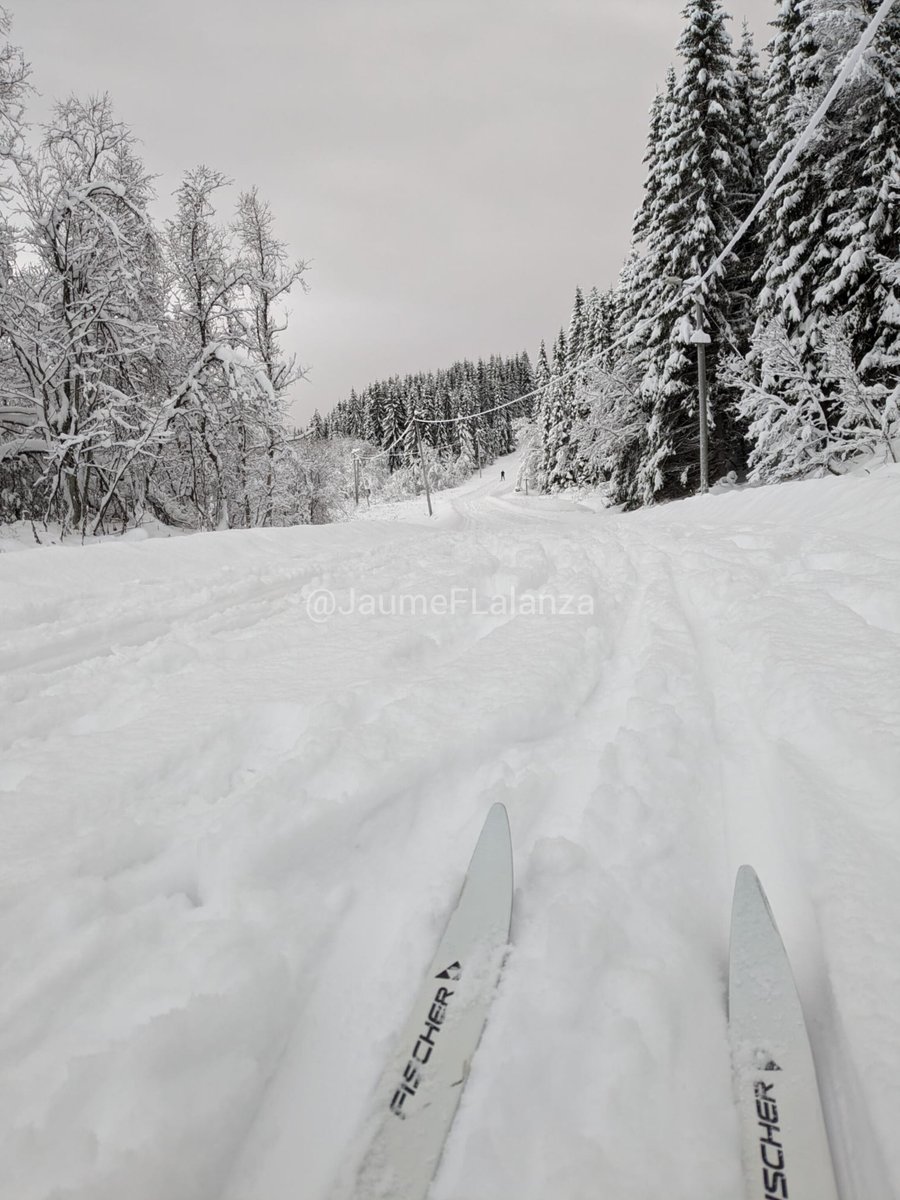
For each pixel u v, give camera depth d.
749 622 3.28
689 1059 1.14
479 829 1.81
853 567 4.12
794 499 8.31
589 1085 1.10
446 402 89.62
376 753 2.09
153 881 1.61
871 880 1.42
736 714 2.39
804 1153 0.97
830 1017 1.21
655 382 18.83
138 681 3.12
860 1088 1.04
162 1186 0.96
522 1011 1.23
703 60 16.77
